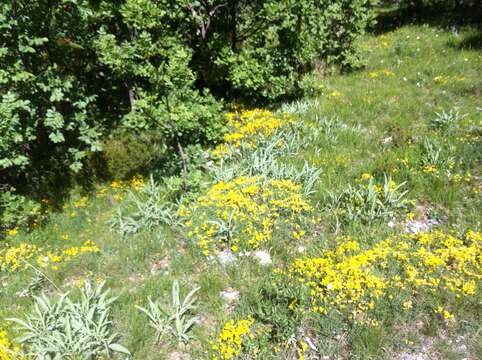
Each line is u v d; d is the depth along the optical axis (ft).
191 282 6.52
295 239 7.20
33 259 7.91
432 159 8.59
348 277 5.91
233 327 5.35
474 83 12.21
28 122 9.30
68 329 5.37
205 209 7.91
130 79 12.14
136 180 10.16
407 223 7.30
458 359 5.00
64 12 9.93
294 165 9.25
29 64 9.74
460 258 6.06
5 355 5.30
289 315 5.54
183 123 8.68
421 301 5.63
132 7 9.15
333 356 5.19
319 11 14.34
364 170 8.77
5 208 9.06
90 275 7.09
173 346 5.46
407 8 24.12
